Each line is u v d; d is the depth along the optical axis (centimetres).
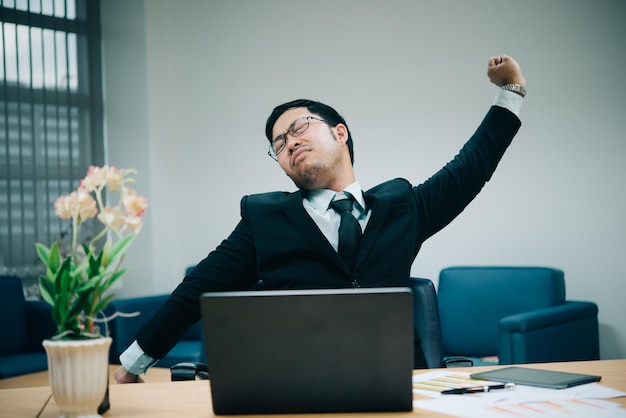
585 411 125
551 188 410
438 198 201
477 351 388
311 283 189
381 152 459
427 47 443
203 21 523
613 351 393
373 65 461
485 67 427
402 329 125
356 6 466
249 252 196
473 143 202
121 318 443
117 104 525
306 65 485
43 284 127
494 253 425
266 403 129
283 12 493
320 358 127
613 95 394
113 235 511
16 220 485
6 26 483
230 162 515
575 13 403
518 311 380
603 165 396
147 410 138
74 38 512
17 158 486
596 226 398
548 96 411
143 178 523
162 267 528
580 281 402
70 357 124
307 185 196
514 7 418
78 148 513
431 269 445
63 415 127
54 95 502
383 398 127
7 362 405
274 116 202
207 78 522
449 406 131
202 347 406
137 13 520
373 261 189
